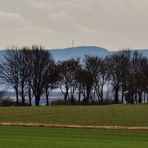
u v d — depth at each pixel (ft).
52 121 496.64
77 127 422.41
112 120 501.97
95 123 473.26
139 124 463.42
